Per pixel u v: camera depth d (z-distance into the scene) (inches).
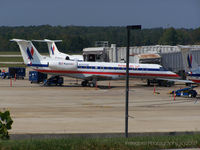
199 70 2657.5
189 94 2719.0
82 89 3159.5
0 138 1149.7
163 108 2139.5
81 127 1515.7
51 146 1005.2
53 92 2864.2
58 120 1669.5
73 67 3329.2
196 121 1712.6
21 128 1470.2
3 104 2161.7
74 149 992.2
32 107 2063.2
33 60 3351.4
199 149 1050.7
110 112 1946.4
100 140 1107.3
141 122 1664.6
